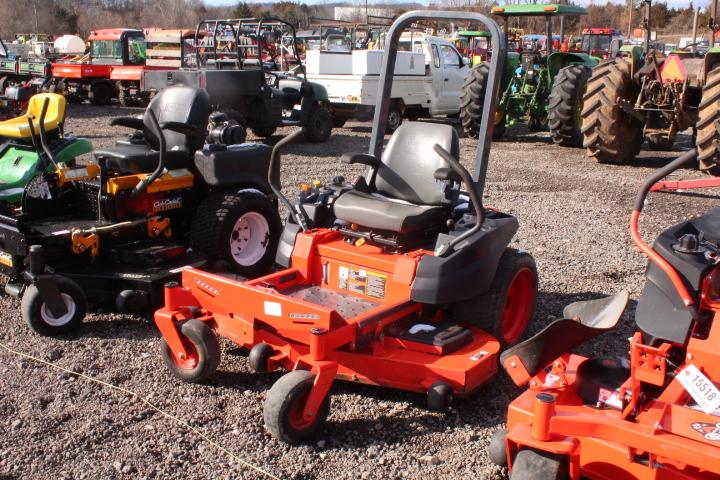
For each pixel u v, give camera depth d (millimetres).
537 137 13508
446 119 16531
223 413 3516
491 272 3828
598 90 9969
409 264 3715
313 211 4203
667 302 2625
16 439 3242
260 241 5461
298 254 4094
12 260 4609
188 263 4898
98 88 17688
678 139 13367
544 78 12672
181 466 3076
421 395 3727
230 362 4055
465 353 3623
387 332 3719
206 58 12906
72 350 4184
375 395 3717
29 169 5387
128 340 4340
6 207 5070
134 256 4773
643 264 5922
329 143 12359
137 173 5016
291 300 3385
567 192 8516
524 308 4414
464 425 3445
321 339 3172
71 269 4742
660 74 9523
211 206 5141
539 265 5836
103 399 3625
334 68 14180
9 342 4273
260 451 3191
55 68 17484
